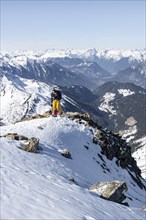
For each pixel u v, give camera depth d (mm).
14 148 34656
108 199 28219
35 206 18266
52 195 21703
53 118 57531
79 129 57500
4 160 29031
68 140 50844
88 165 47219
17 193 19953
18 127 51062
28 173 26750
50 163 34969
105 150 59281
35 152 36688
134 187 58219
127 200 45969
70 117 61906
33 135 47156
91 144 56375
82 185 32594
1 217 15656
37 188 22516
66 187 25891
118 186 29234
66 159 41906
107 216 20828
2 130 48562
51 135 49688
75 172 37688
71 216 18047
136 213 24859
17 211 16875
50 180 26766
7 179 22812
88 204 22438
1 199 18172
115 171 57250
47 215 17250
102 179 45344
